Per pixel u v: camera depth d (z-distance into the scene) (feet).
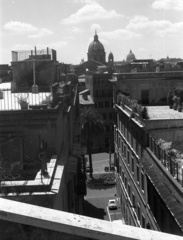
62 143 63.46
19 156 51.11
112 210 167.73
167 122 88.63
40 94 70.79
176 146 84.43
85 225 13.33
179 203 53.62
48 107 52.80
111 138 357.00
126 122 126.82
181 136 88.53
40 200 36.99
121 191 152.46
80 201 118.52
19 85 86.89
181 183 54.65
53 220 13.34
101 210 172.96
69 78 145.79
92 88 358.64
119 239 12.86
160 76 147.95
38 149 51.49
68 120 80.33
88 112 224.33
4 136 51.34
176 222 53.11
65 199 56.13
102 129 226.17
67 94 86.33
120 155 150.92
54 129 51.83
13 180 42.34
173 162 59.31
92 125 220.84
